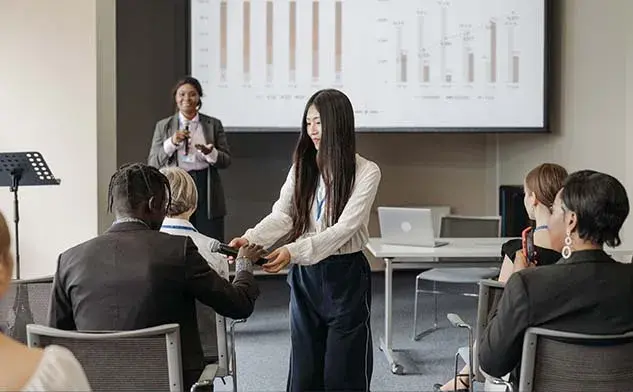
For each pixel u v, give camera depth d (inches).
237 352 168.7
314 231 96.0
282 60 229.9
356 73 232.2
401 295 232.8
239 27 228.1
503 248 111.6
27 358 44.0
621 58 198.4
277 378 150.6
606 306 70.9
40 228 181.8
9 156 146.0
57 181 152.3
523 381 73.4
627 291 71.2
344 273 93.2
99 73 181.3
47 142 181.0
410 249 163.0
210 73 227.6
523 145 250.7
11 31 179.5
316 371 94.7
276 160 257.1
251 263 87.0
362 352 94.4
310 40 230.4
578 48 219.5
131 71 241.3
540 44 232.7
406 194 265.6
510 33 232.7
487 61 233.6
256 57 229.0
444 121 234.8
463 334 184.4
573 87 222.4
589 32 213.3
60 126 181.0
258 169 256.5
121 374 69.8
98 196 182.2
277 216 98.1
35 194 181.5
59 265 77.0
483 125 235.0
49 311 77.2
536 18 232.2
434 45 233.0
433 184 267.0
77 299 75.4
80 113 181.0
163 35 243.9
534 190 101.1
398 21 232.2
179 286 75.7
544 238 100.7
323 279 93.0
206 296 77.4
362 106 233.1
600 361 71.5
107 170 183.2
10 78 180.1
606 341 70.8
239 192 255.9
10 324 88.2
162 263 75.0
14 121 180.7
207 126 185.8
